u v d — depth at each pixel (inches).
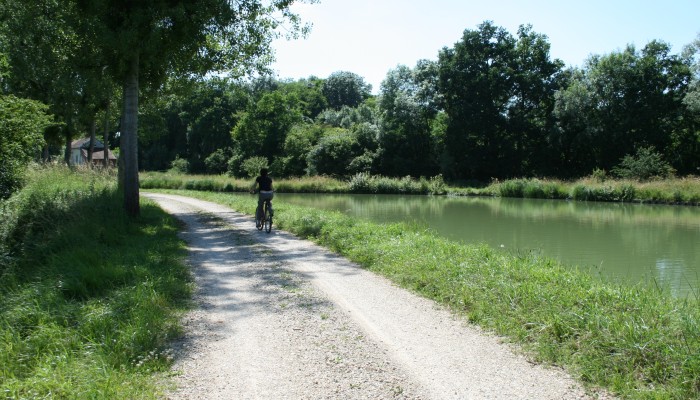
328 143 2274.9
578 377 182.1
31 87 1074.1
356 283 338.3
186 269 377.1
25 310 233.1
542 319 228.4
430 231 589.3
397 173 2258.9
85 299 274.7
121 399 163.2
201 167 2923.2
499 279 295.4
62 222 465.7
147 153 3297.2
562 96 2058.3
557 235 685.9
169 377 185.6
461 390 174.7
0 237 414.6
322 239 518.9
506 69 2129.7
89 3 551.2
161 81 685.3
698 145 1927.9
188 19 585.6
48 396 160.4
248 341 224.8
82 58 629.9
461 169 2220.7
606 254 529.3
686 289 365.1
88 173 948.0
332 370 192.4
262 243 520.4
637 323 203.2
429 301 291.3
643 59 1947.6
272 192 618.5
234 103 3004.4
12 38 934.4
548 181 1716.3
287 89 3750.0
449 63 2209.6
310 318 258.7
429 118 2393.0
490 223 841.5
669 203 1323.8
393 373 189.5
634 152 1932.8
